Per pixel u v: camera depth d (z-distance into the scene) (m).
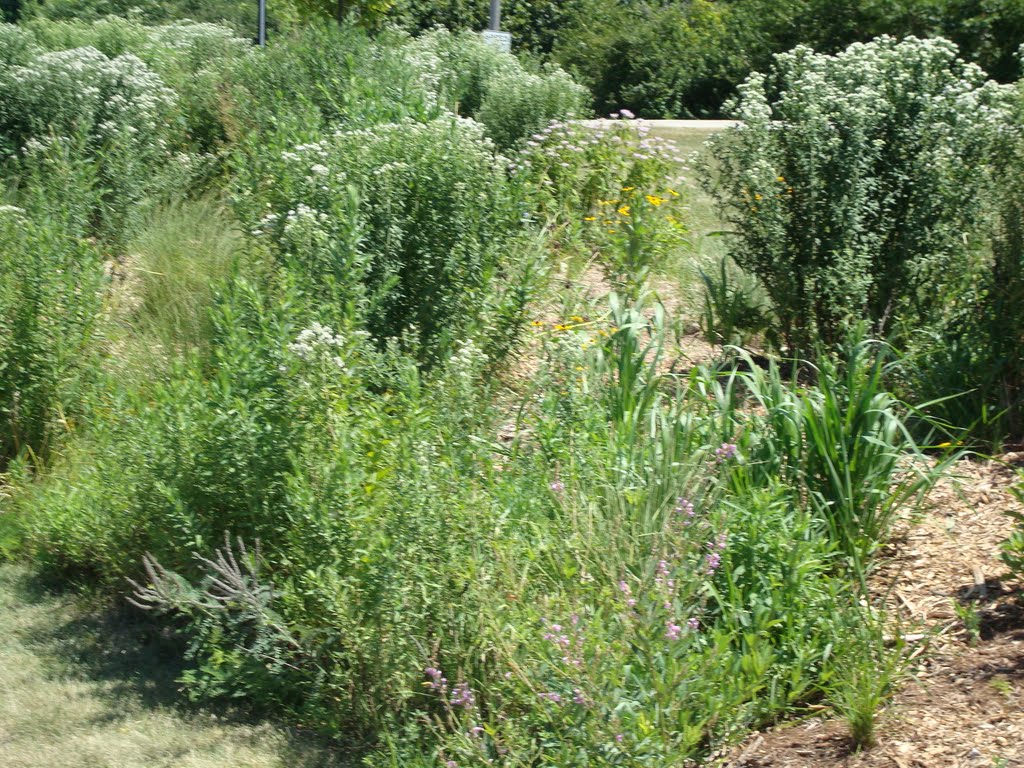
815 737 3.62
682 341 7.07
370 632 3.74
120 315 6.91
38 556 4.93
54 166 7.54
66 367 5.81
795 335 6.39
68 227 6.65
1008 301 5.71
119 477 4.75
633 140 9.79
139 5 32.28
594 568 3.94
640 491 4.21
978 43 24.52
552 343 5.62
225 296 4.86
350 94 7.98
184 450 4.46
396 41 12.60
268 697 3.97
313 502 3.96
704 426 4.89
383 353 5.48
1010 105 6.21
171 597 4.00
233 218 8.33
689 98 27.00
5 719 3.93
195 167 9.34
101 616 4.61
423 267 6.10
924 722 3.55
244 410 4.28
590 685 3.28
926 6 24.80
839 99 6.16
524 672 3.54
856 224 6.08
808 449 4.75
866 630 3.91
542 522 4.22
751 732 3.70
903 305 6.23
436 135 6.33
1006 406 5.57
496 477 4.59
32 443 5.77
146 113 9.47
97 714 3.97
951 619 4.14
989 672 3.75
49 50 13.12
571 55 27.81
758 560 4.12
